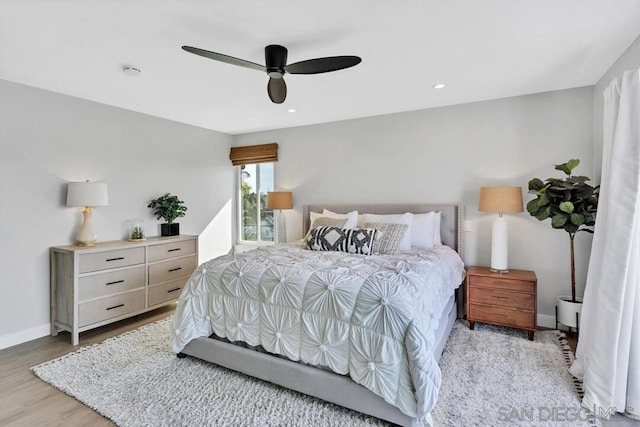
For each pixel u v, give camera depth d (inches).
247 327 86.0
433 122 145.0
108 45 86.0
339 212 164.2
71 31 78.7
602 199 83.9
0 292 108.3
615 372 72.6
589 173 118.3
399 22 75.6
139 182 151.7
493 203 118.6
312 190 177.6
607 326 73.9
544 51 90.4
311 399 78.2
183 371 91.4
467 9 70.5
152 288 139.0
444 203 142.9
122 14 71.7
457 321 130.8
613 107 78.7
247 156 195.5
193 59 94.7
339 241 122.6
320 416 72.1
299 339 78.4
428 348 66.2
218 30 78.7
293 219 184.4
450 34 81.0
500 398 78.5
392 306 68.9
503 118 131.6
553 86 118.6
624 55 90.7
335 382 73.2
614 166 75.3
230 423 70.1
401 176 152.8
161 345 108.3
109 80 110.7
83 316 114.0
